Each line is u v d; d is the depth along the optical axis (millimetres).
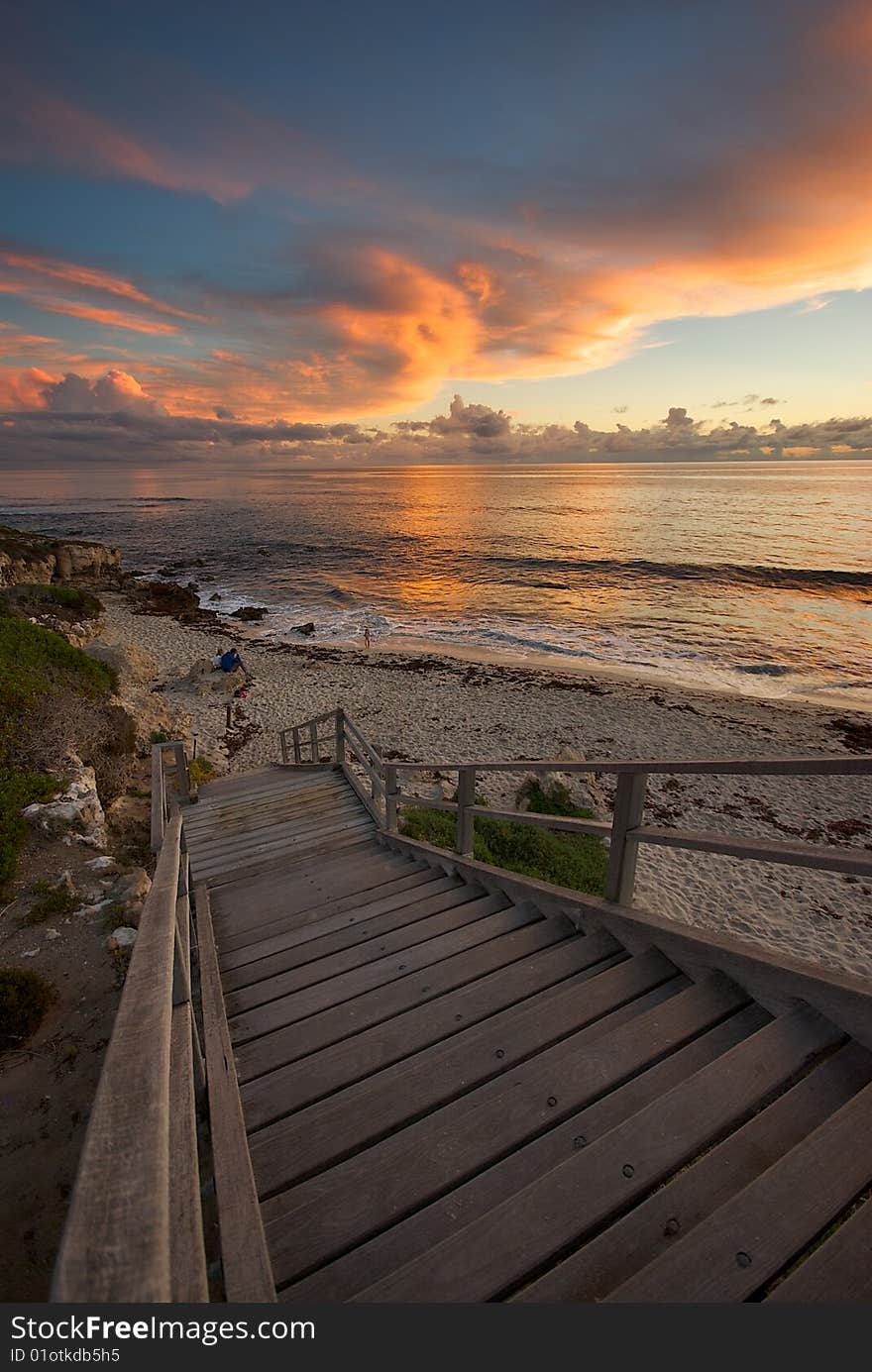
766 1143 1706
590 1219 1593
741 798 13719
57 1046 3719
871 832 12469
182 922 3010
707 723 17719
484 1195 1738
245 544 59875
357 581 42750
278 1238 1692
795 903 10000
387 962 3312
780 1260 1404
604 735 17000
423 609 34688
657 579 40844
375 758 6773
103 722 9711
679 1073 2055
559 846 10180
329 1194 1805
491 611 33781
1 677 9281
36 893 5277
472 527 69875
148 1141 1024
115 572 44438
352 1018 2828
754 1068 1953
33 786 6840
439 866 5051
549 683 21328
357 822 7074
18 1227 2719
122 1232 880
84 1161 974
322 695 20203
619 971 2680
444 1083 2244
